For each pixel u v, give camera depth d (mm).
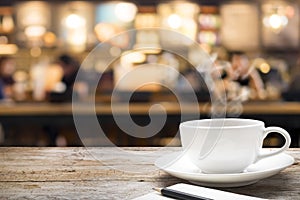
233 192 541
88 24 2908
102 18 2910
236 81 2701
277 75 2809
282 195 526
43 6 2895
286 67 2850
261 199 477
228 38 2891
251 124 609
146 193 546
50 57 2867
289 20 2893
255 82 2738
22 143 2664
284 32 2889
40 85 2820
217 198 482
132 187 575
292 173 625
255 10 2891
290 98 2785
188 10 2889
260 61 2867
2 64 2844
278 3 2891
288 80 2818
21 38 2883
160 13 2898
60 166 698
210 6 2889
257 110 2561
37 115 2623
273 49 2887
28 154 797
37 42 2883
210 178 539
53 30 2898
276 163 618
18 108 2629
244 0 2883
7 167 695
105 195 542
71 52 2881
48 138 2686
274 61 2861
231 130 565
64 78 2828
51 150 834
